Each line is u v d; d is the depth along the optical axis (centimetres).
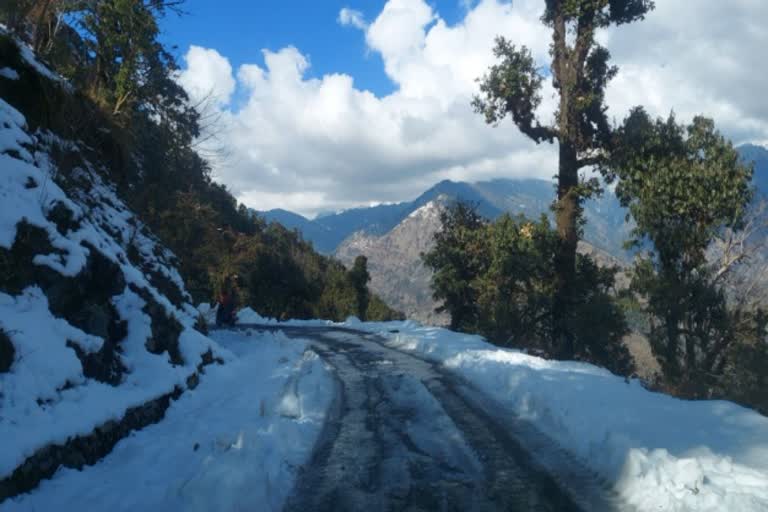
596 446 623
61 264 702
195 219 2505
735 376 1623
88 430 574
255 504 496
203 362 1027
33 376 560
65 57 1459
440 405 888
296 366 1227
